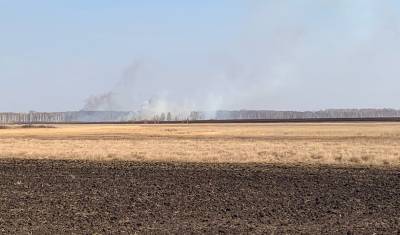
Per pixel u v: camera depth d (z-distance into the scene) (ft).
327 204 66.49
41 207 64.59
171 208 63.87
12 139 234.17
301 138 232.73
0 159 126.00
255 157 124.77
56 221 56.13
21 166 110.63
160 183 85.05
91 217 58.39
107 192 76.38
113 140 221.87
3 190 78.54
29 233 50.11
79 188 80.33
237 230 51.37
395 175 91.91
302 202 67.92
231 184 83.41
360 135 256.73
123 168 105.70
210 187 80.48
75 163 116.16
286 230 51.24
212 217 58.34
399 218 57.57
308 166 106.32
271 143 185.06
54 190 78.43
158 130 363.97
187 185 82.64
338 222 55.36
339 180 86.89
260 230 51.31
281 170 100.22
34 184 84.74
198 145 173.47
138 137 255.91
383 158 118.32
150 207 64.59
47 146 172.86
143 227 53.06
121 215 59.57
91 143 191.83
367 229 51.60
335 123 575.38
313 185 81.97
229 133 301.43
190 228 52.44
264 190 77.51
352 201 68.54
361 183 83.56
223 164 111.34
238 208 63.77
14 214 60.03
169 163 114.32
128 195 73.67
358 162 112.88
